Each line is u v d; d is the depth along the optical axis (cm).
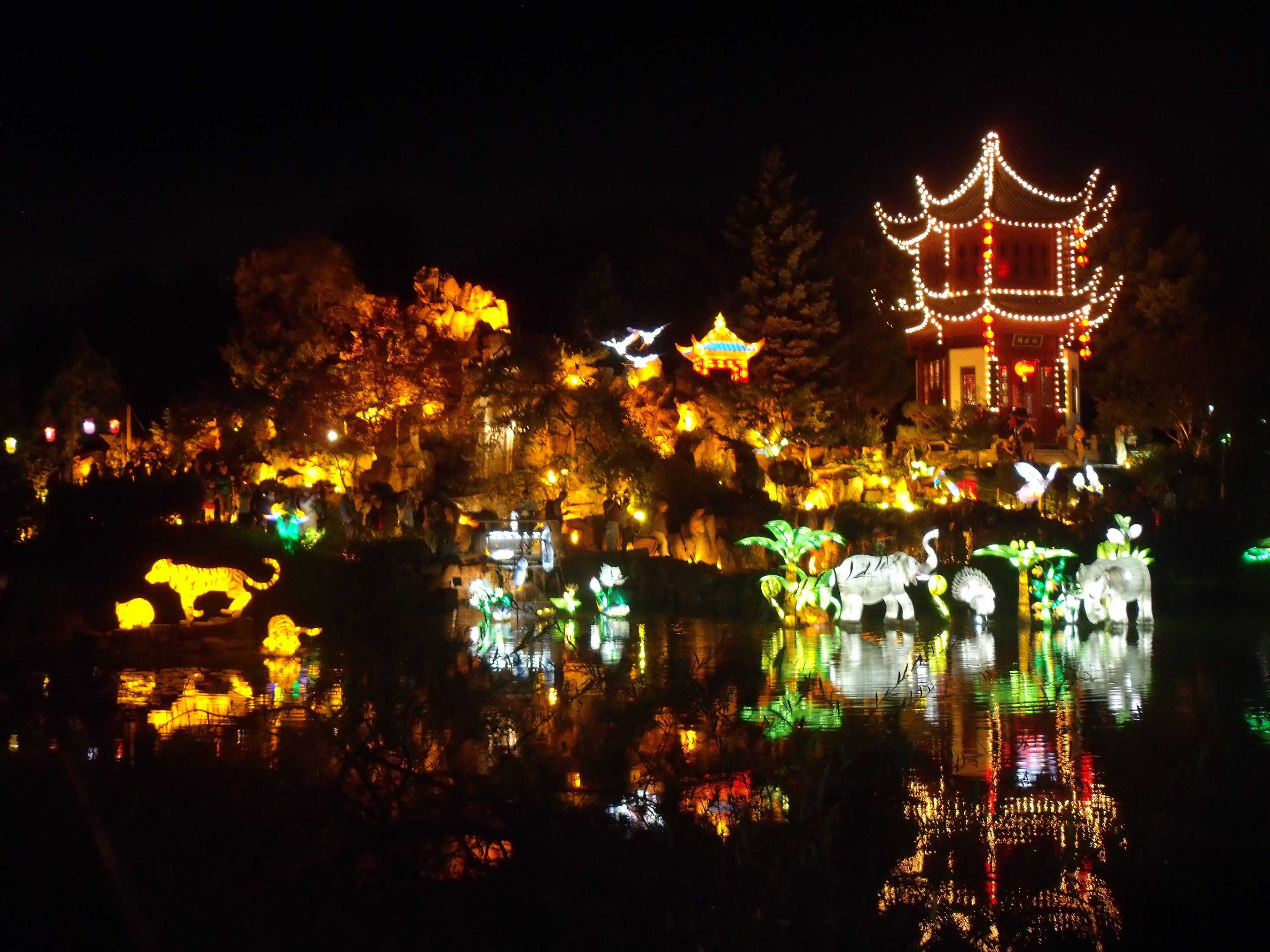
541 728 956
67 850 745
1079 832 859
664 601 2933
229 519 2931
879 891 739
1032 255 5372
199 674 1588
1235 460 4312
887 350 5388
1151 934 710
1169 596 2998
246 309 4000
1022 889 755
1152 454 4366
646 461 3625
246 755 1007
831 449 4484
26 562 2227
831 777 850
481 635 1952
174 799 828
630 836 770
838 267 5362
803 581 2492
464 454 3775
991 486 4216
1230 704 1289
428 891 721
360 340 3756
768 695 1412
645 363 4338
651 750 976
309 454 3669
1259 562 3550
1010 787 977
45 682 1516
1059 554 2642
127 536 2356
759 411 4294
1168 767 1048
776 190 4903
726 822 810
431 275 4056
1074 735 1185
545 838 753
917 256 5503
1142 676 1611
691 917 658
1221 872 797
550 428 3669
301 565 2327
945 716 1295
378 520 3006
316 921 680
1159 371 4806
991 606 2417
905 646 2017
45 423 4650
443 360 3897
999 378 5222
